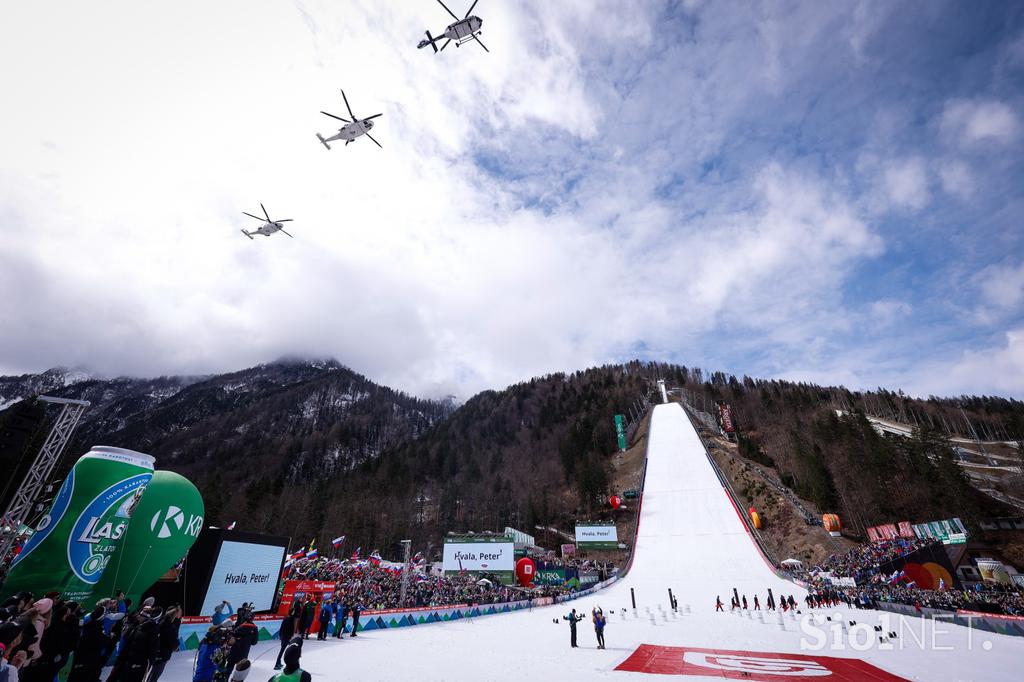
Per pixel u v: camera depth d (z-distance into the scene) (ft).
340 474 527.81
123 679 23.70
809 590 144.77
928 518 237.66
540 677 47.11
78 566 41.88
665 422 453.99
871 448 287.48
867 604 115.34
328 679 41.27
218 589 62.64
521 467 494.18
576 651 64.39
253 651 51.42
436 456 527.81
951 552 163.43
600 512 330.75
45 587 39.86
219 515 279.90
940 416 523.29
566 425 579.48
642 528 240.32
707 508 250.78
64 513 41.96
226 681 30.86
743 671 51.11
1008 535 220.84
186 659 45.85
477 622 100.07
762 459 352.90
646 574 189.06
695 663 55.93
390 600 102.73
